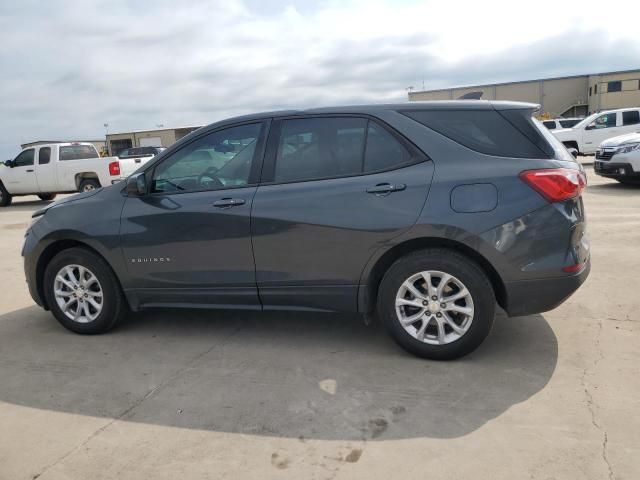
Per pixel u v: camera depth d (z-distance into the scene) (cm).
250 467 263
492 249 343
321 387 342
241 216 392
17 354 421
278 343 418
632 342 390
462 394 325
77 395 348
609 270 574
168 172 423
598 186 1301
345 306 384
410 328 371
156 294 429
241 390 343
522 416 297
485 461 259
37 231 456
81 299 450
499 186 344
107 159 1569
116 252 428
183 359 397
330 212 371
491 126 361
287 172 391
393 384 342
